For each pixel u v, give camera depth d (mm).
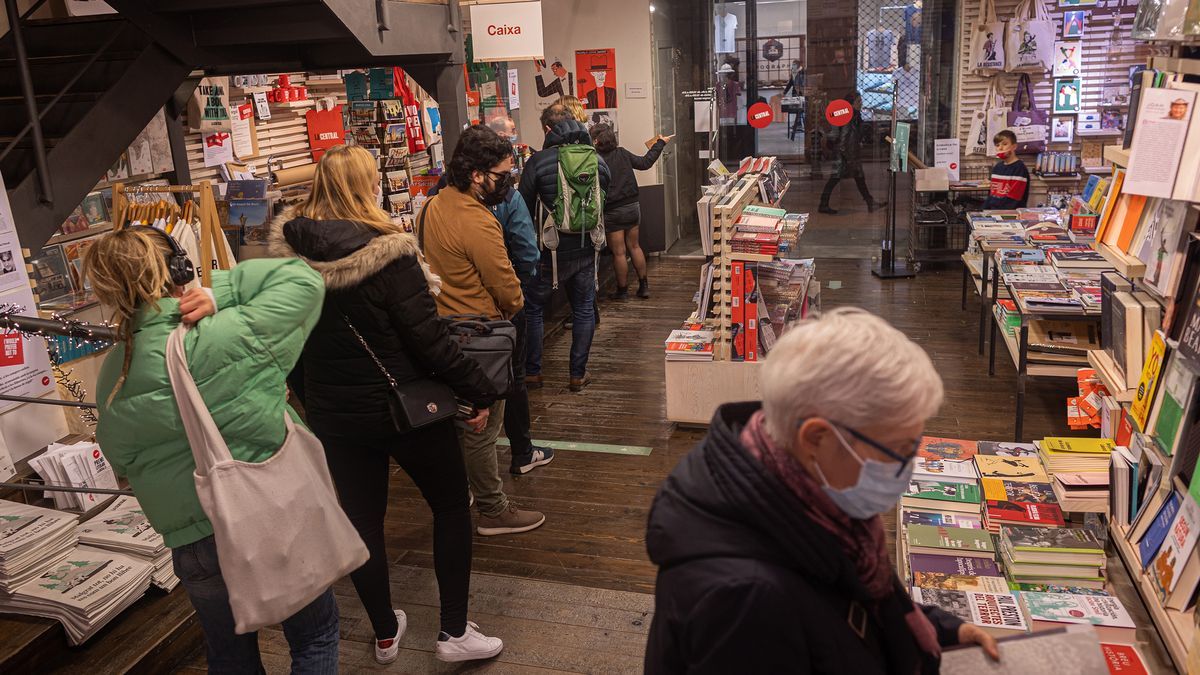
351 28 3951
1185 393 2432
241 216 4895
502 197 3506
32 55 4477
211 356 2023
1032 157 8258
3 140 4012
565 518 4086
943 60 8344
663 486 1325
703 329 5242
